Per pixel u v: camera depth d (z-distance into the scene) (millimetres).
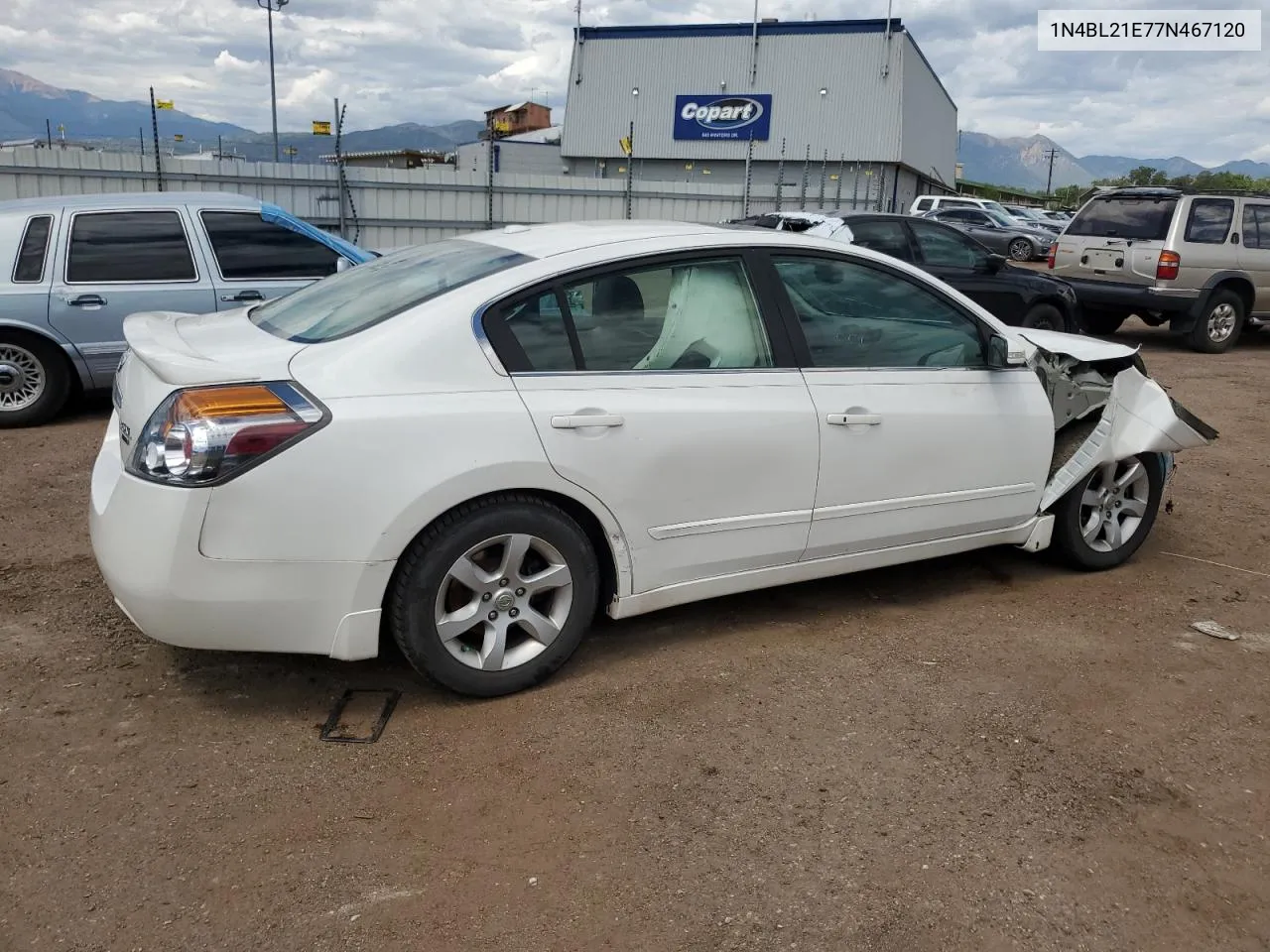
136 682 3439
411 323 3166
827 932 2357
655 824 2744
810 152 43562
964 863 2617
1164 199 12148
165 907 2383
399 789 2877
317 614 3049
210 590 2920
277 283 7535
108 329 7133
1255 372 11094
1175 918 2447
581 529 3441
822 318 3887
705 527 3615
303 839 2650
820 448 3768
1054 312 10734
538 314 3316
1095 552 4742
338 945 2283
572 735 3184
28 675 3455
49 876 2475
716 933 2346
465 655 3309
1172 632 4117
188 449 2865
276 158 20016
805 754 3111
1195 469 6836
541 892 2475
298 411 2936
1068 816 2830
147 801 2781
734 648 3850
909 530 4105
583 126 46438
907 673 3668
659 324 3539
